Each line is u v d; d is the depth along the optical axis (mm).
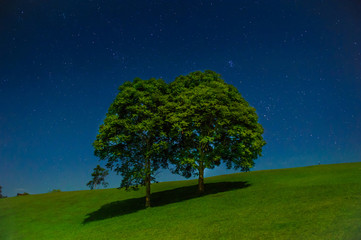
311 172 46219
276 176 47062
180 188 49719
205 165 34969
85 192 60062
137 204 39062
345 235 13484
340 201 21078
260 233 15812
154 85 36562
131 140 33250
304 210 19750
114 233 22547
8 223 36781
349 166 48250
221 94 35250
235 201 27906
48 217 38219
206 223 20469
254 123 37062
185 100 34844
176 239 17453
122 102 32688
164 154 36094
